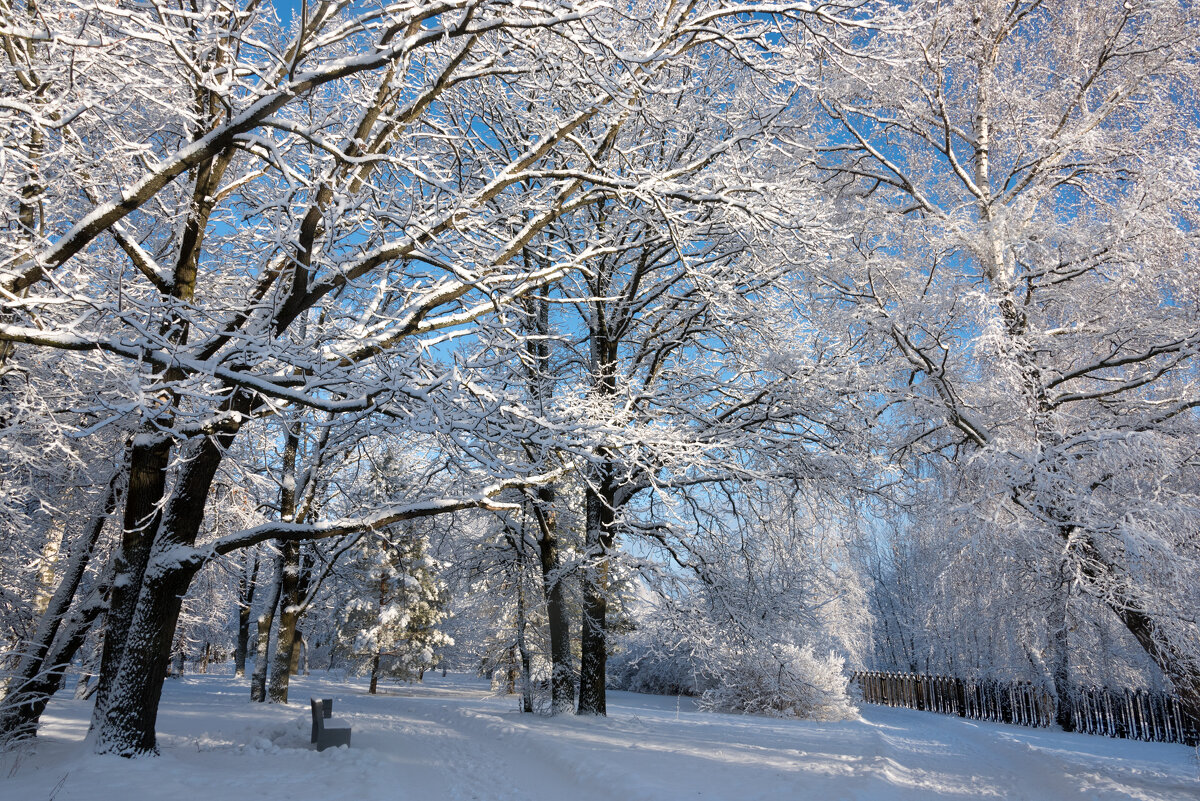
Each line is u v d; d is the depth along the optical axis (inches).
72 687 808.9
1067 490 393.1
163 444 346.6
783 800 269.6
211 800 265.3
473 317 345.1
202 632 1109.1
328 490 720.3
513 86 383.2
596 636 614.5
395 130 304.2
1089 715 661.9
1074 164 538.3
